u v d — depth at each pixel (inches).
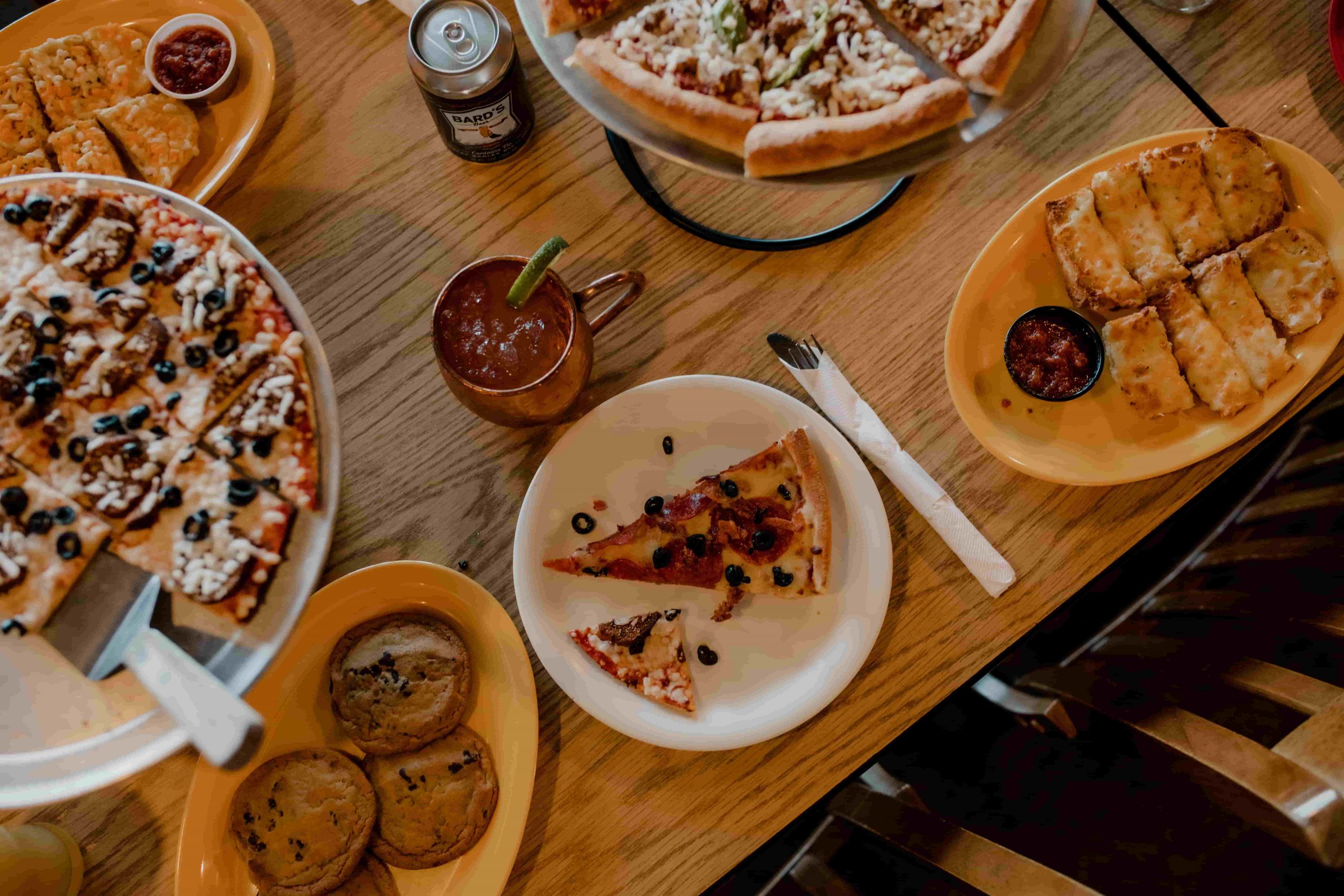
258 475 39.0
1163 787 67.4
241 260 40.4
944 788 66.5
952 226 50.3
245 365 39.4
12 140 49.7
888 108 44.4
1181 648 59.3
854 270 50.2
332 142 52.6
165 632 37.5
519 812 42.6
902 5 47.6
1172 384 44.9
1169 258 46.6
